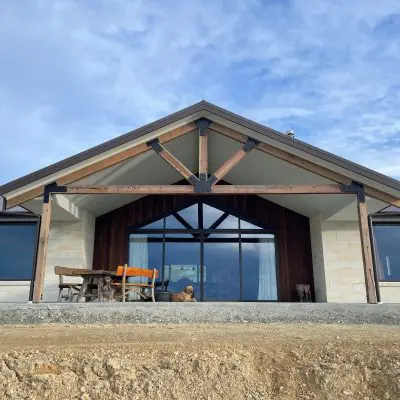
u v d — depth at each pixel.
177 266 13.48
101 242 13.61
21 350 5.36
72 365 4.99
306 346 5.52
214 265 13.52
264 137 10.18
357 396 4.73
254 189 9.73
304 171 11.38
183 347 5.44
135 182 12.88
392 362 5.07
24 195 9.92
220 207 13.88
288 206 13.79
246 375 4.95
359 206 9.75
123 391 4.69
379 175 9.70
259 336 6.11
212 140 11.85
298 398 4.75
